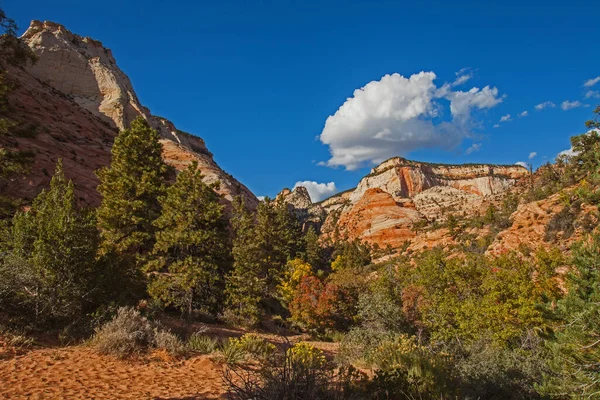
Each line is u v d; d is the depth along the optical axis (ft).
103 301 40.16
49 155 116.06
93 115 219.61
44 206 41.88
